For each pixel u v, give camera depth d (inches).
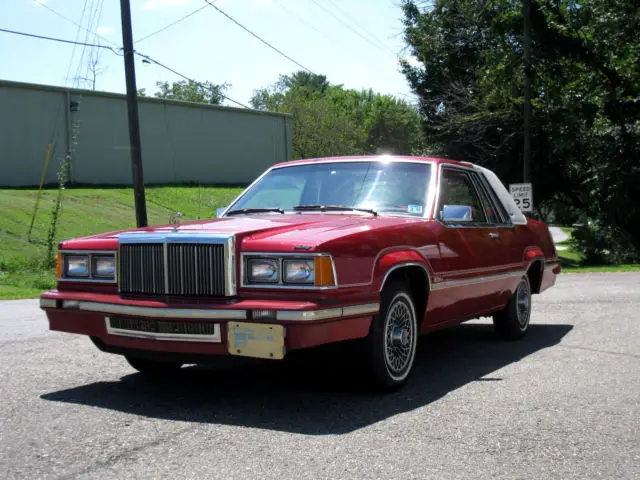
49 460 137.9
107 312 184.1
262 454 142.8
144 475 130.3
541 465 138.8
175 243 176.2
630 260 1100.5
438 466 137.4
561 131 1054.4
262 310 164.6
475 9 1091.3
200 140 1363.2
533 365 236.7
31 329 314.8
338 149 2305.6
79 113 1146.7
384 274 185.8
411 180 232.1
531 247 293.7
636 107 1043.9
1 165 1044.5
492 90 1050.7
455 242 226.1
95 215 975.6
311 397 191.3
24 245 756.6
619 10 954.7
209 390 198.2
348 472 133.3
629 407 181.3
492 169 1280.8
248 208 239.6
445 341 291.6
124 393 193.6
